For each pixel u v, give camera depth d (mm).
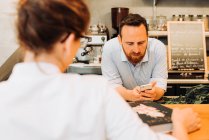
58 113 645
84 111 665
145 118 1201
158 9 3932
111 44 2307
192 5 3932
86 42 3352
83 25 700
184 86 3307
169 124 1142
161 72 2273
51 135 631
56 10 649
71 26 670
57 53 693
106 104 702
